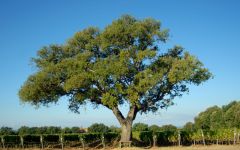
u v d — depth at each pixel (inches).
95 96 1924.2
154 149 1943.9
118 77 1798.7
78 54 1882.4
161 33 1884.8
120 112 1994.3
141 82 1766.7
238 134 2390.5
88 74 1806.1
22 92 1851.6
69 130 2938.0
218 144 2357.3
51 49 1961.1
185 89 1962.4
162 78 1827.0
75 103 2009.1
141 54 1800.0
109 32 1856.5
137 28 1861.5
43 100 1926.7
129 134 1983.3
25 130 2714.1
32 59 1953.7
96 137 2124.8
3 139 1966.0
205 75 1857.8
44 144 2023.9
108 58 1839.3
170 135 2256.4
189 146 2183.8
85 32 1948.8
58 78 1862.7
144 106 1962.4
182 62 1817.2
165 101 1957.4
